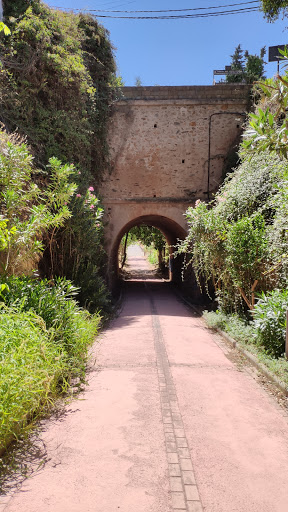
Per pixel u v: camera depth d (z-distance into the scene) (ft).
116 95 48.42
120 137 49.75
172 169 50.06
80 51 38.91
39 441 11.48
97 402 14.40
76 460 10.42
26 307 17.38
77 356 17.89
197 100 49.26
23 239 18.60
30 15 31.96
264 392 15.60
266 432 12.09
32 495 8.89
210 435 11.87
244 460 10.46
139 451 10.89
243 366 19.20
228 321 28.50
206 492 9.04
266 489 9.16
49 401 13.60
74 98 36.06
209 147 49.55
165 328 29.30
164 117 49.85
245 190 29.91
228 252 27.61
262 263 25.25
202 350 22.50
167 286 69.00
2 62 28.50
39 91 32.24
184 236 52.85
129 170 50.01
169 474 9.75
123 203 49.96
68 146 35.24
